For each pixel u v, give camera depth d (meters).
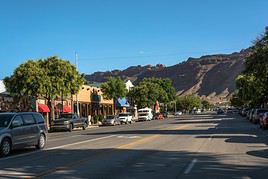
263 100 76.19
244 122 58.25
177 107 188.75
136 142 26.25
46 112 60.94
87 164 16.19
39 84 51.47
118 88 85.75
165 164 15.75
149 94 107.19
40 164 16.58
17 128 21.09
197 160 16.75
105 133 38.75
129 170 14.40
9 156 20.02
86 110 80.31
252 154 18.55
